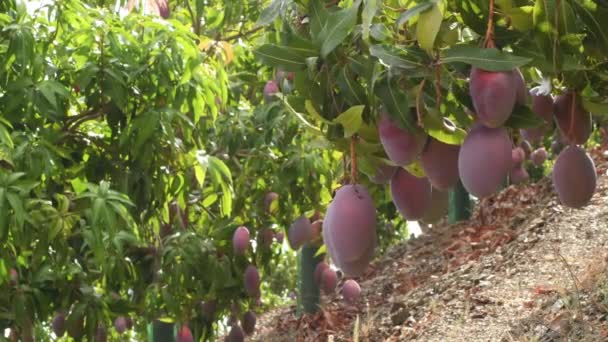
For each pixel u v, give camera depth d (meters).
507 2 1.93
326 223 1.93
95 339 5.29
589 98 2.14
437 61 1.89
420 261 7.82
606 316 4.70
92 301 4.66
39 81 4.16
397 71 1.90
